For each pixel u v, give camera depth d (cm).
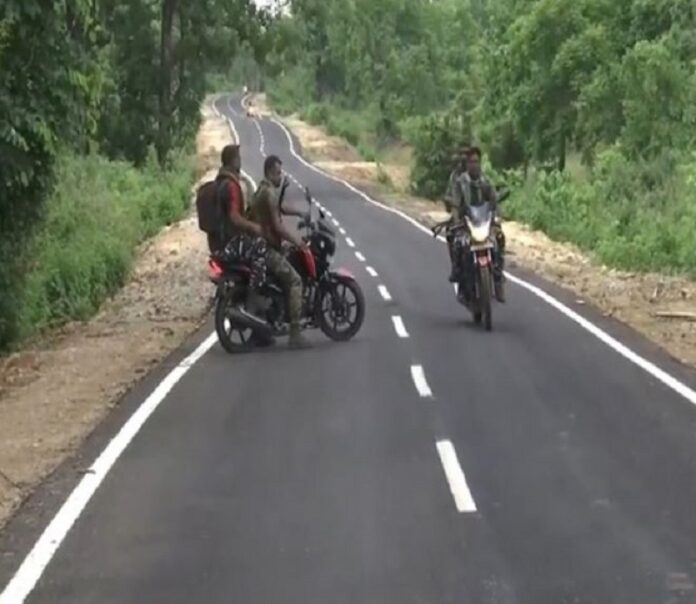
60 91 1513
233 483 968
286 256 1622
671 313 1953
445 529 834
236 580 740
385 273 2691
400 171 7794
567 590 708
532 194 4262
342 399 1297
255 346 1661
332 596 707
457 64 11506
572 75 5197
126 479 986
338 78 13362
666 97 4188
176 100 5841
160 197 4209
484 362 1509
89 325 2044
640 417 1181
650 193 3525
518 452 1051
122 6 5666
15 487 977
